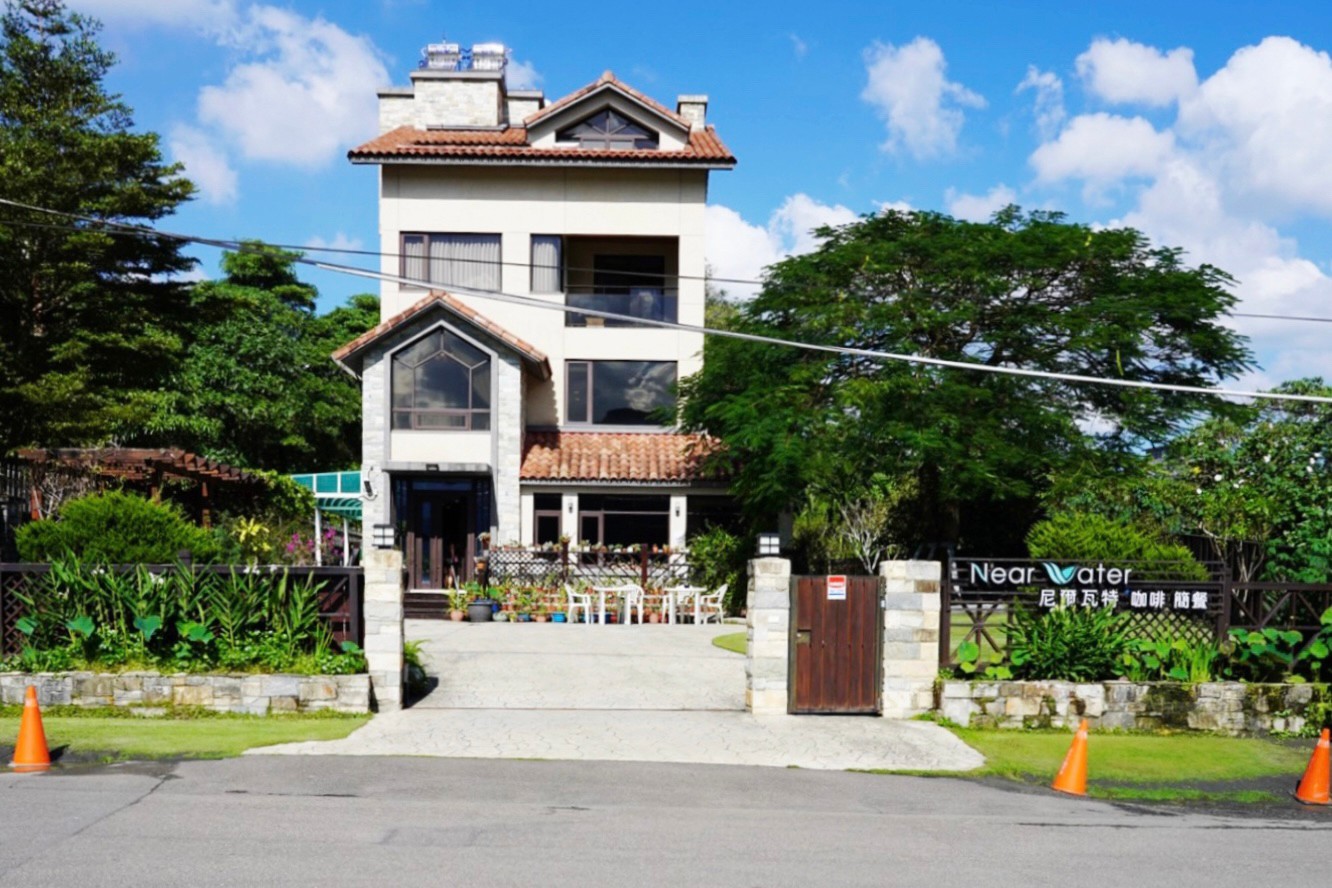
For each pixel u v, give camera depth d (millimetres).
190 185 28656
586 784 9852
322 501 30766
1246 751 12180
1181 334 24109
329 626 13328
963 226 25188
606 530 27953
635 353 29750
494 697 14023
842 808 9352
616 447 28844
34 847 7387
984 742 12211
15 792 9008
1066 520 19156
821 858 7723
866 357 25016
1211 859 8180
